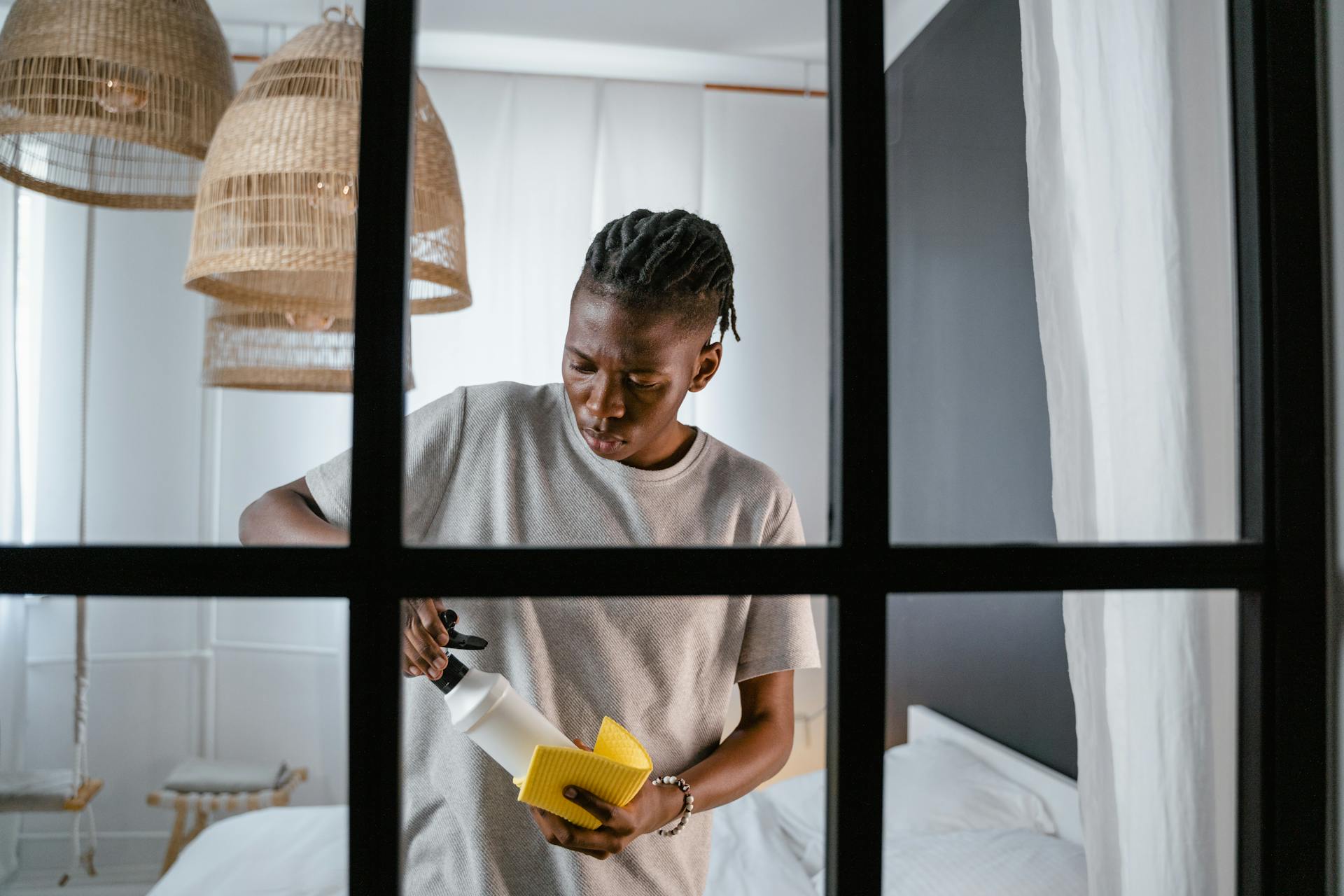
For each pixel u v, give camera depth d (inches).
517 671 32.8
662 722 34.6
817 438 70.2
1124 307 32.2
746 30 63.2
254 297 42.6
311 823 56.2
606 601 33.8
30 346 71.0
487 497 34.4
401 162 21.1
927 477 51.4
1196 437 31.5
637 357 32.0
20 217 70.1
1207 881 30.4
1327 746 23.6
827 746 22.8
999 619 58.2
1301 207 23.8
